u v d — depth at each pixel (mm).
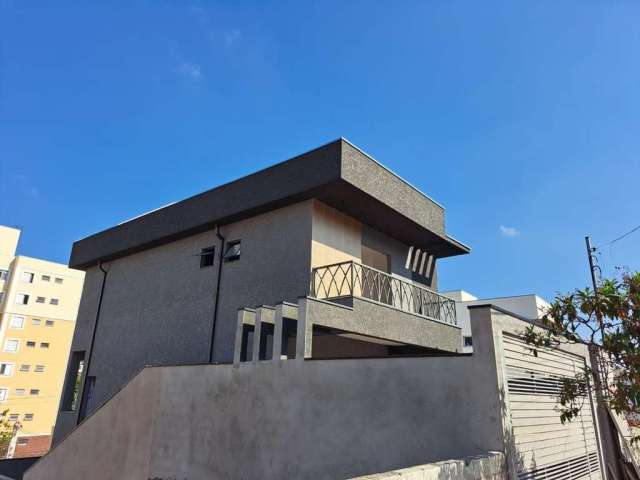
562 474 5840
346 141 8695
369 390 5590
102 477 8695
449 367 4973
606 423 7828
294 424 6254
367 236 10773
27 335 49688
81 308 14414
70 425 12859
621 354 4859
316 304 7246
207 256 11305
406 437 5078
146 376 8797
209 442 7281
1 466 12562
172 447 7770
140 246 12703
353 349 11031
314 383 6230
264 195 9664
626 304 4766
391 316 9281
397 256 11680
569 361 7207
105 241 13922
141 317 12156
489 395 4590
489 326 4812
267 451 6457
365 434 5453
